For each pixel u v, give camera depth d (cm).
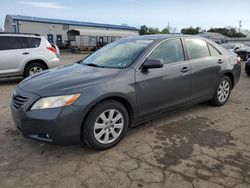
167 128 417
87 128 321
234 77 545
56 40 4072
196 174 287
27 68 827
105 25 4841
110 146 347
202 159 319
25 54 815
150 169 297
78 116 308
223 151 340
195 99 466
